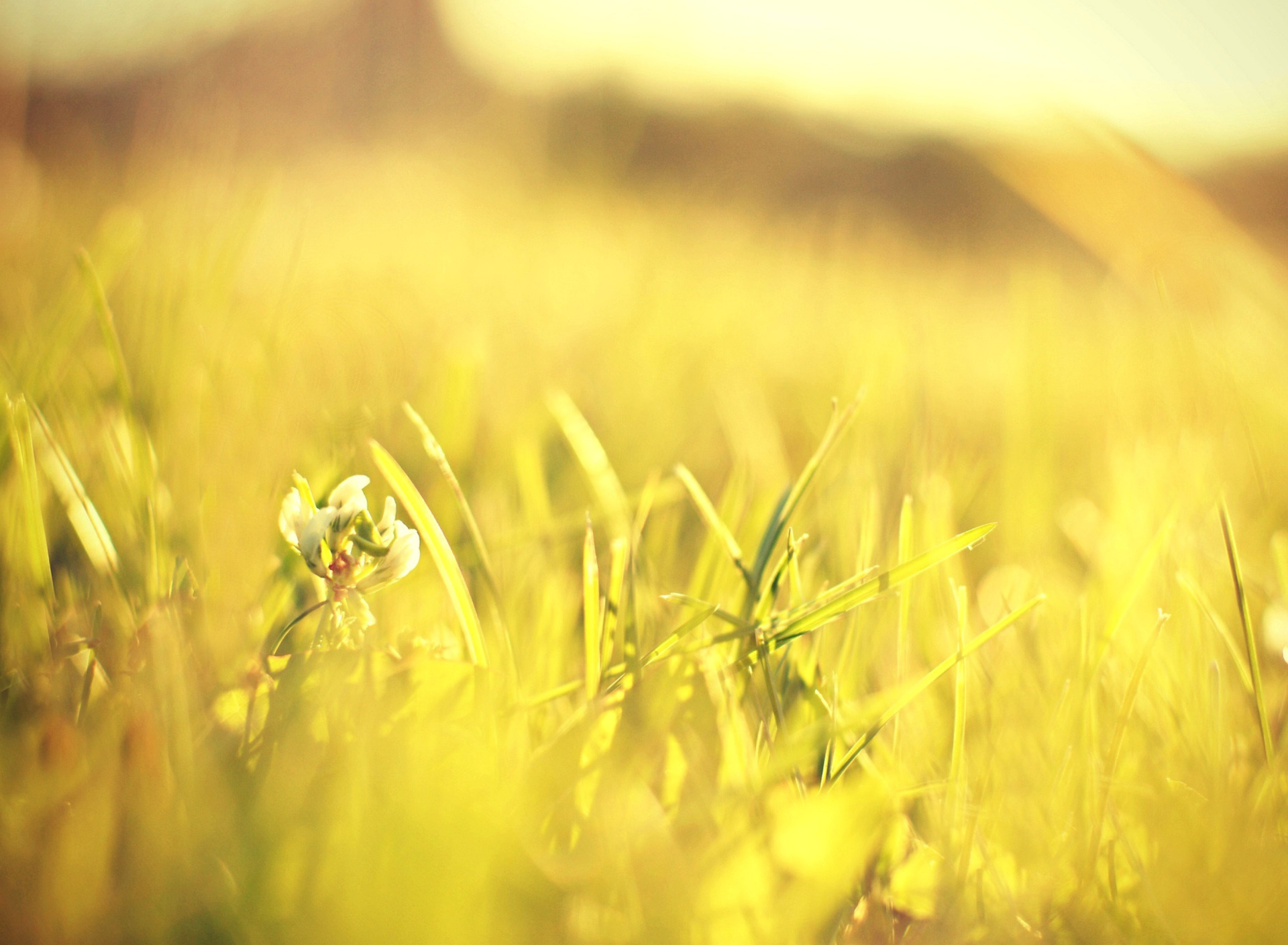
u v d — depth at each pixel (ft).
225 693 0.81
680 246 2.79
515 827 0.77
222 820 0.75
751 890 0.76
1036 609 0.97
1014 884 0.81
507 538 1.03
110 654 0.85
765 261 2.98
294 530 0.83
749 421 1.48
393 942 0.74
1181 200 1.40
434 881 0.75
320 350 1.42
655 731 0.82
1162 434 1.22
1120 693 0.90
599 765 0.79
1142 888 0.80
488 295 2.06
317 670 0.80
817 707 0.86
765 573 0.97
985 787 0.83
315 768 0.77
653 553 1.09
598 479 1.09
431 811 0.76
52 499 0.98
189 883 0.73
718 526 0.93
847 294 2.55
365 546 0.81
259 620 0.91
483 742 0.79
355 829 0.75
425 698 0.80
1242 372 1.22
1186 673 0.91
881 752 0.86
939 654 0.97
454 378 1.17
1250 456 1.15
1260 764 0.87
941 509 1.09
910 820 0.85
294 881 0.74
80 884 0.73
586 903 0.76
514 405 1.39
